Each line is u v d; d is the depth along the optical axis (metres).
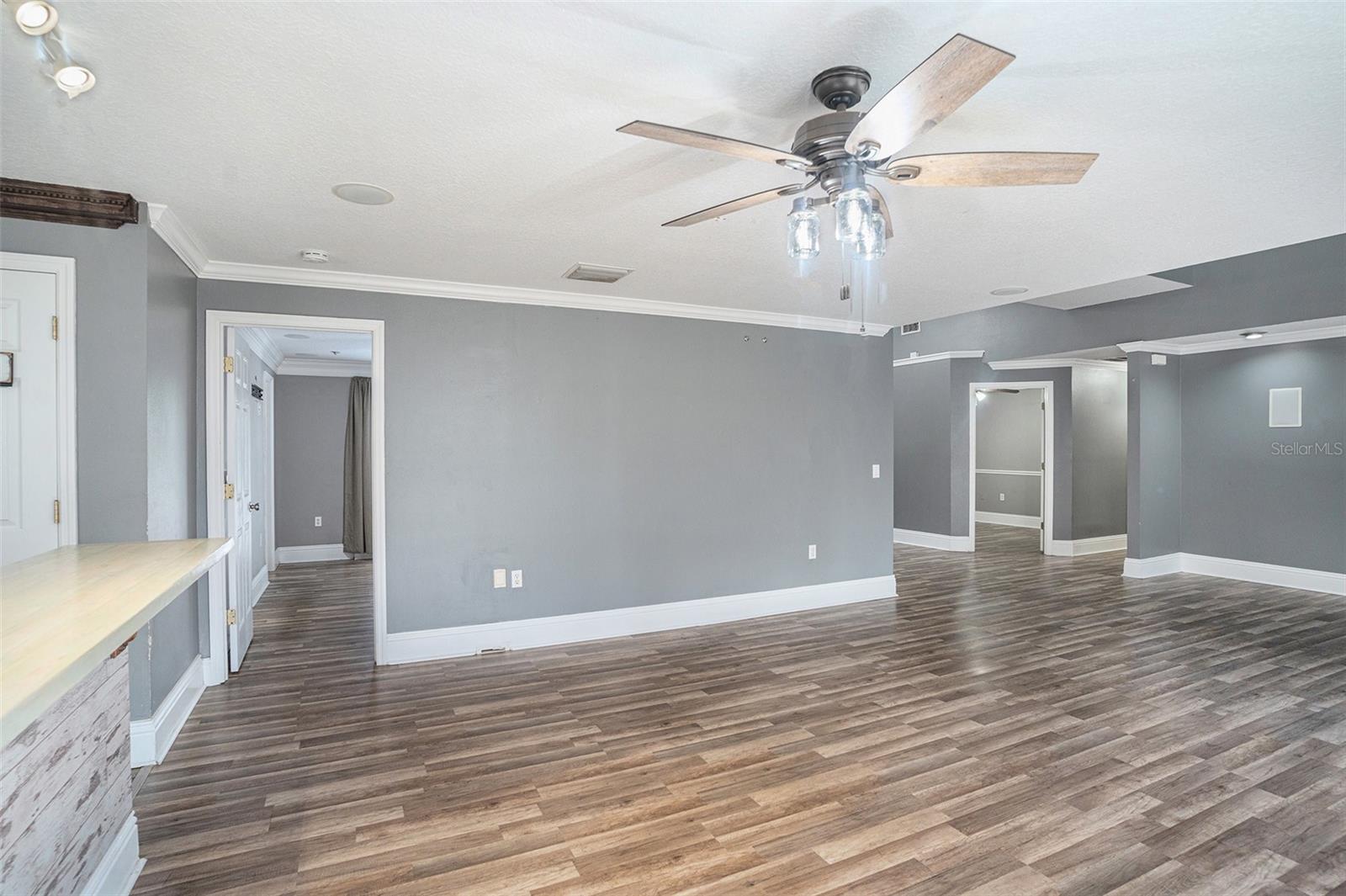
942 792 2.72
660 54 1.85
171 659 3.32
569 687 3.90
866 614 5.55
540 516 4.70
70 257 2.87
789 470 5.66
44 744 1.64
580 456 4.82
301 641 4.81
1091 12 1.67
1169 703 3.63
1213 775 2.85
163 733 3.08
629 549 4.99
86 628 1.28
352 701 3.69
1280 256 5.64
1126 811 2.57
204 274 3.88
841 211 1.93
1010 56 1.35
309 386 8.12
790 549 5.66
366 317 4.25
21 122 2.21
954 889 2.12
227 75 1.93
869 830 2.45
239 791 2.73
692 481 5.24
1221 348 7.05
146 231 2.97
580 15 1.68
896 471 9.45
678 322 5.19
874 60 1.90
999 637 4.89
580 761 2.98
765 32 1.76
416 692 3.81
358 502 8.06
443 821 2.51
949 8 1.66
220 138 2.34
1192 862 2.26
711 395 5.31
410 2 1.61
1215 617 5.46
